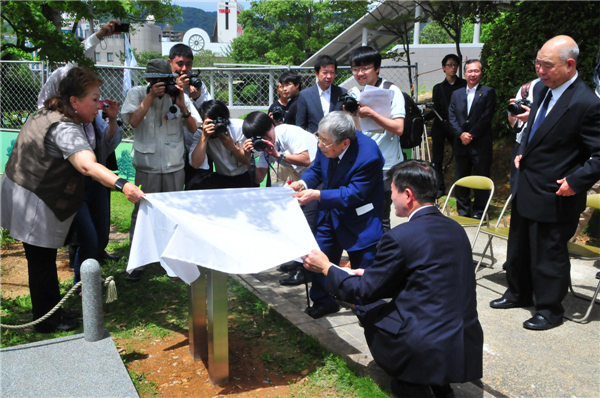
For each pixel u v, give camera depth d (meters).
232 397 2.90
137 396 2.62
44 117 3.25
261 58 35.50
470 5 8.69
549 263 3.85
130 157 8.90
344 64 16.44
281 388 3.01
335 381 3.06
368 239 3.56
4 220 3.42
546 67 3.67
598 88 5.27
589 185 3.57
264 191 3.37
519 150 4.08
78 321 3.83
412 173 2.75
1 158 10.08
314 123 5.02
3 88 9.95
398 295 2.72
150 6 11.59
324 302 3.98
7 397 2.55
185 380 3.09
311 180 3.84
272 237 2.93
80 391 2.63
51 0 4.05
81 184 3.40
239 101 9.15
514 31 8.26
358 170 3.44
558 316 3.93
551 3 7.62
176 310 4.09
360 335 3.67
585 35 7.27
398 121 4.35
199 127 4.79
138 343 3.56
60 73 4.20
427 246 2.62
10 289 4.65
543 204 3.79
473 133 6.77
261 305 4.12
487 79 8.70
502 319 4.07
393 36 14.28
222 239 2.72
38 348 3.06
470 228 6.71
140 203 3.04
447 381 2.55
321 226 3.92
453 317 2.58
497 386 3.11
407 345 2.61
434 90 7.74
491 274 5.11
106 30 4.86
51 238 3.38
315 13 31.16
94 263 3.11
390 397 2.86
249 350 3.47
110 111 4.32
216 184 4.75
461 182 5.33
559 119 3.70
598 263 5.41
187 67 4.92
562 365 3.36
